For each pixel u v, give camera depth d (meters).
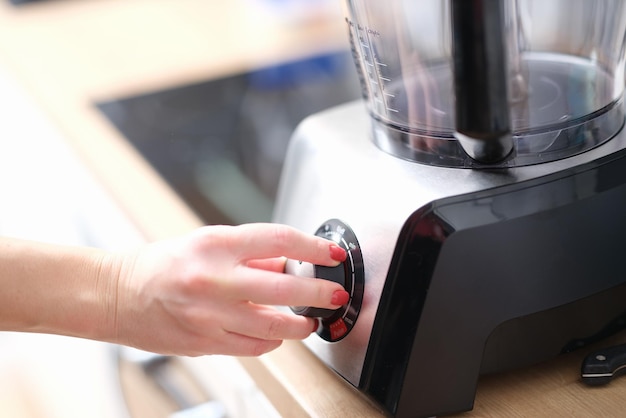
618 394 0.51
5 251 0.54
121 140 0.91
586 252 0.51
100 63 1.15
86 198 0.84
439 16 0.56
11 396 1.18
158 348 0.53
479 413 0.51
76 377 0.94
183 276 0.50
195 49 1.18
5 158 1.13
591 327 0.54
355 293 0.52
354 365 0.52
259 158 0.90
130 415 0.78
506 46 0.44
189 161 0.89
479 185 0.51
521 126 0.52
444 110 0.53
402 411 0.50
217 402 0.69
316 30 1.22
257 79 1.07
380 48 0.56
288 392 0.55
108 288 0.53
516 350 0.52
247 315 0.51
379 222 0.52
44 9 1.46
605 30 0.56
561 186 0.51
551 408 0.51
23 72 1.15
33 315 0.54
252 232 0.51
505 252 0.49
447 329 0.49
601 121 0.54
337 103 1.02
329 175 0.59
